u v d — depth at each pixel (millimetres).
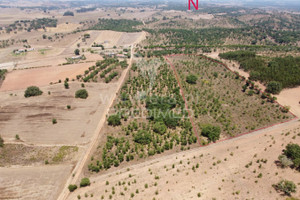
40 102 98375
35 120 85312
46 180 58562
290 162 49531
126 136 74062
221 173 52062
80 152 68750
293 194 42812
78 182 57500
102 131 77812
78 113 89625
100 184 54844
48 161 65375
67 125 82250
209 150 64250
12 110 92062
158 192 47688
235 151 61219
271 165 52406
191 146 67688
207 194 45656
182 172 54281
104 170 60781
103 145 70750
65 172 61219
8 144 72375
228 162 56188
